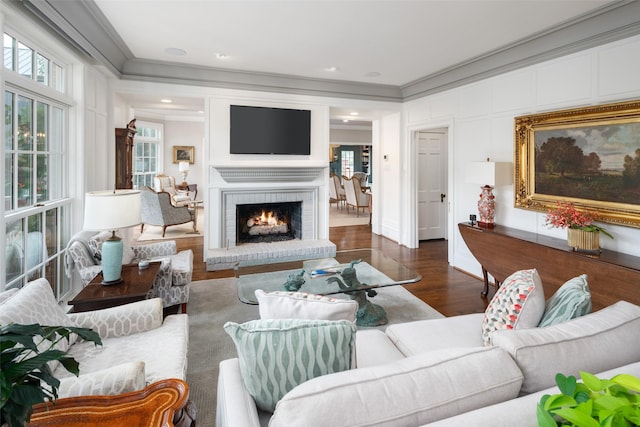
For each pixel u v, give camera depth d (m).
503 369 1.01
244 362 1.17
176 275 3.02
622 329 1.21
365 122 10.97
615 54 2.85
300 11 2.90
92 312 1.91
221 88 4.68
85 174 3.34
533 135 3.50
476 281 4.15
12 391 0.79
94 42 3.18
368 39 3.51
